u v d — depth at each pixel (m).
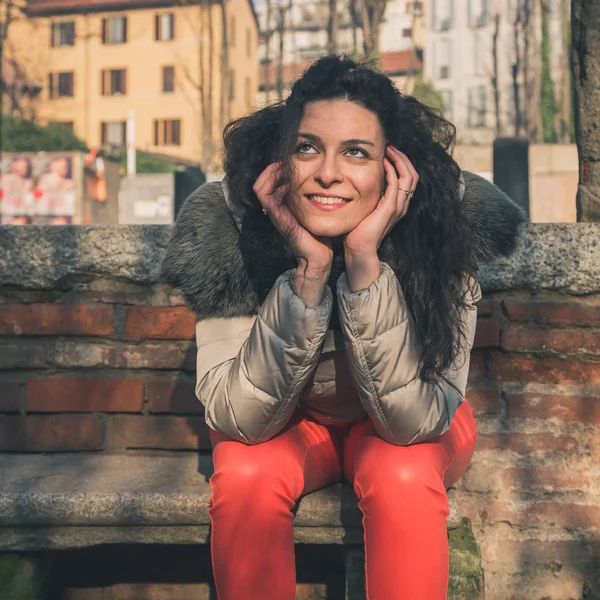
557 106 28.92
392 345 1.74
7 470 2.39
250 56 46.19
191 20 43.38
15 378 2.60
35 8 44.19
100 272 2.54
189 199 2.00
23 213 19.91
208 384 1.87
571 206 13.22
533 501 2.49
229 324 1.94
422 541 1.72
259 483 1.78
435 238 1.87
